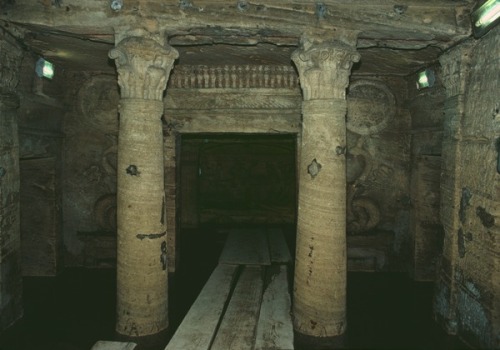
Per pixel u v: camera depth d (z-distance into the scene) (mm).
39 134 6477
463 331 4828
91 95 7465
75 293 6367
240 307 5410
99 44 5445
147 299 4730
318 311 4648
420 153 6801
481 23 4258
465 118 4844
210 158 12156
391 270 7512
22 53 5258
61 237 7539
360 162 7398
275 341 4438
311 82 4633
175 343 4379
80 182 7617
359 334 4973
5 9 4492
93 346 4367
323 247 4621
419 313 5672
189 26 4531
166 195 7332
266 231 10531
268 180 12320
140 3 4453
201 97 7102
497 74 4152
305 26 4527
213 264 7918
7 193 5043
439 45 5031
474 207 4605
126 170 4652
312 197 4656
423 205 6926
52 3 4480
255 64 6723
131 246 4680
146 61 4539
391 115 7266
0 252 4902
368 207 7422
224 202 12273
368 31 4609
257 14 4504
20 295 5391
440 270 5418
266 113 7055
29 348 4590
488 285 4285
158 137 4766
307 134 4715
